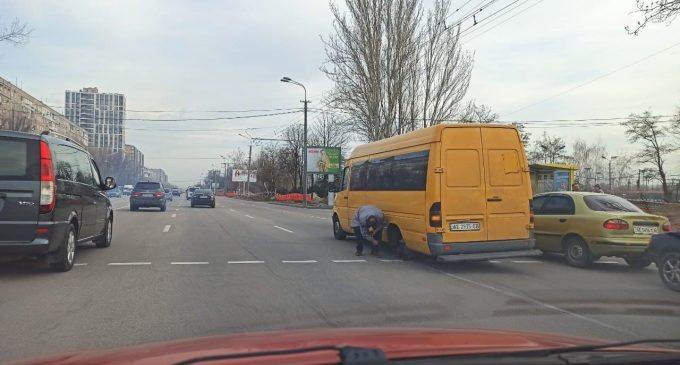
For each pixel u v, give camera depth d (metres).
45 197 8.34
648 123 46.75
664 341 3.00
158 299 7.26
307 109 45.25
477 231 10.04
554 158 60.16
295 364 1.92
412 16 31.52
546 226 11.52
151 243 13.88
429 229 9.98
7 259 10.46
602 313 6.79
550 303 7.34
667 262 8.51
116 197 74.12
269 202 60.94
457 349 2.29
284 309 6.75
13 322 6.03
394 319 6.29
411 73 31.56
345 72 32.94
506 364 2.10
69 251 9.43
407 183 11.01
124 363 2.09
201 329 5.80
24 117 45.81
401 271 9.98
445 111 31.58
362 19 31.80
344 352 1.98
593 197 11.13
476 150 10.19
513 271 10.28
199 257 11.39
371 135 32.16
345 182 15.13
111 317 6.29
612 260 12.19
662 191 48.81
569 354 2.29
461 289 8.28
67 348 5.10
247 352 2.10
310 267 10.26
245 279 8.86
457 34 31.17
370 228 11.71
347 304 7.08
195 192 40.25
